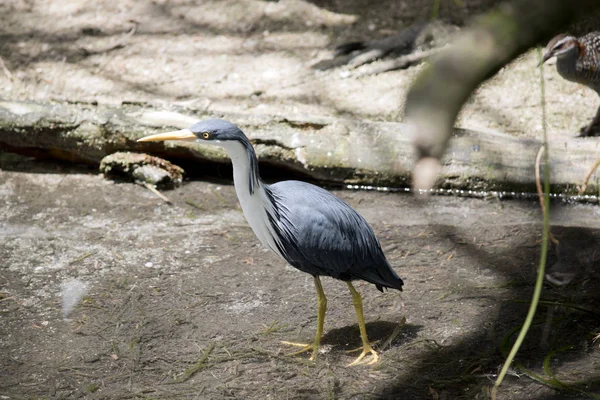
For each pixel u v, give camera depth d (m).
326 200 7.75
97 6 16.69
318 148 11.52
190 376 7.43
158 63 14.76
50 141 11.95
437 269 9.48
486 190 11.36
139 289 9.07
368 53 14.56
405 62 14.23
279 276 9.42
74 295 8.91
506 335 7.90
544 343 7.82
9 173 12.02
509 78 13.84
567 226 10.39
